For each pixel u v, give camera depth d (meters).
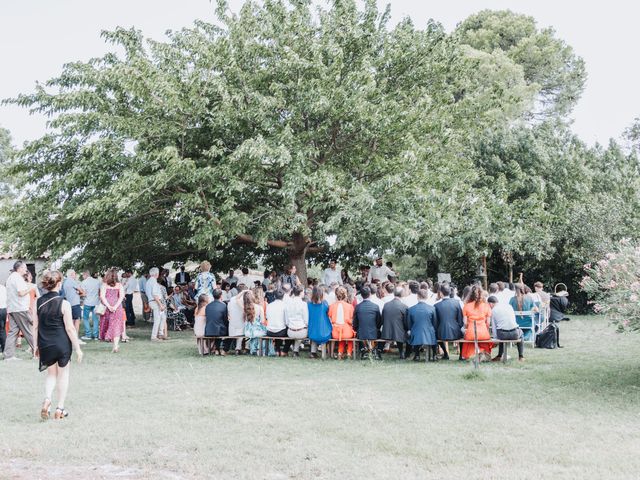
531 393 8.90
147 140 16.33
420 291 12.41
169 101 15.62
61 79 16.95
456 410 7.86
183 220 19.19
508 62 33.53
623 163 30.36
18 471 5.60
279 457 5.94
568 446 6.27
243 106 16.81
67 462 5.88
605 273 9.84
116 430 6.93
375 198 16.08
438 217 15.66
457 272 26.48
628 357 12.16
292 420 7.38
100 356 13.20
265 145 15.13
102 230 17.17
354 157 18.86
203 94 16.58
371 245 17.05
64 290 14.65
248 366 11.78
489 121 22.44
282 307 13.28
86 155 16.06
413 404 8.20
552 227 22.86
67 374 7.68
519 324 14.05
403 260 28.91
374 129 17.58
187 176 15.53
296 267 19.67
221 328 13.36
